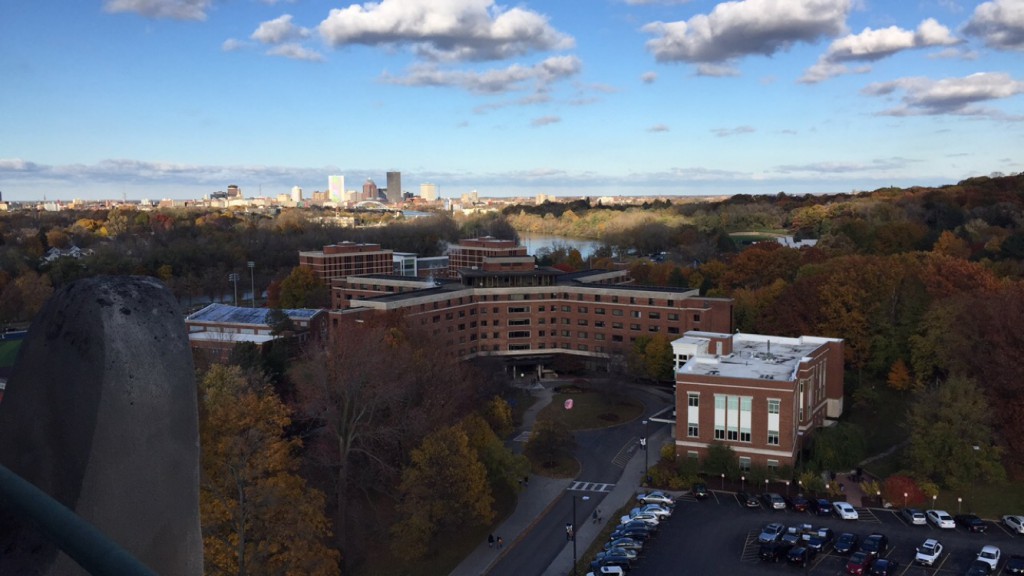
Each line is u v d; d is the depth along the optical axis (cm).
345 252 18450
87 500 632
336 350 7175
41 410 660
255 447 4997
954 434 7175
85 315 662
